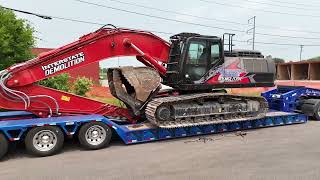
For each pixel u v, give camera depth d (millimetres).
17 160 7680
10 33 15031
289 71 45000
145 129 9125
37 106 8812
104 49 9305
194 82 9812
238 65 10406
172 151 8188
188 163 7164
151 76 9539
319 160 7270
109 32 9367
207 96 9656
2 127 7609
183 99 9188
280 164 7000
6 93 8445
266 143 8875
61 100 9055
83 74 31500
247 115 10492
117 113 9766
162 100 9102
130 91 9867
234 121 10039
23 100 8594
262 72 10773
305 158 7426
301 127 11195
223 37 10195
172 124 9258
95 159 7617
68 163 7352
